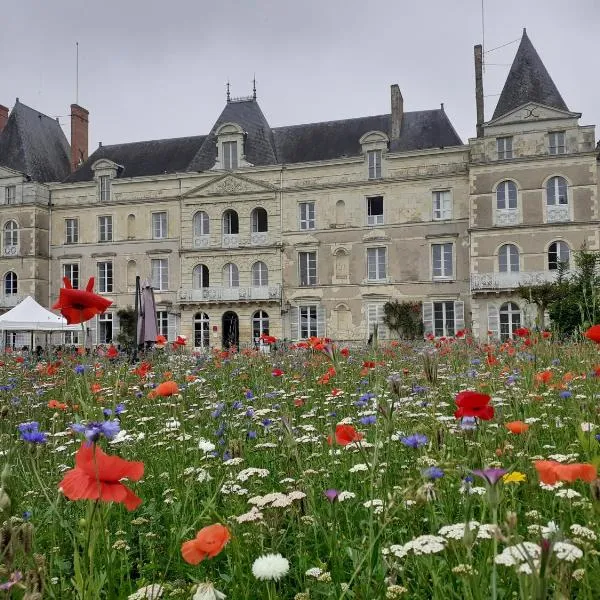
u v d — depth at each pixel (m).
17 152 50.66
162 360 16.11
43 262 49.34
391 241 42.88
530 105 39.69
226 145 47.03
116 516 4.20
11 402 7.32
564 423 5.33
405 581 2.73
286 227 45.00
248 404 7.67
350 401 7.27
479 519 3.54
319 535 3.63
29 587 2.24
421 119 45.12
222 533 2.27
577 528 2.72
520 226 39.22
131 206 48.34
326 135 47.25
